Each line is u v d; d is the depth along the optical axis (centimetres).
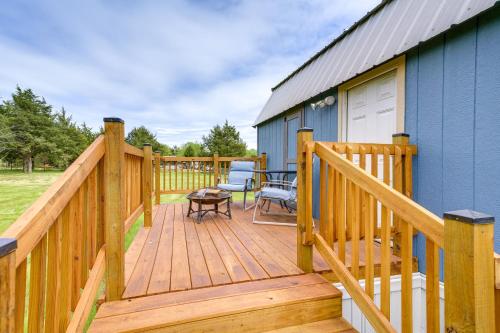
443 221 104
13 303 70
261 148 703
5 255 68
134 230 405
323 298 171
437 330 117
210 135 2272
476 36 196
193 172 575
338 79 331
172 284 180
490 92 188
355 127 342
